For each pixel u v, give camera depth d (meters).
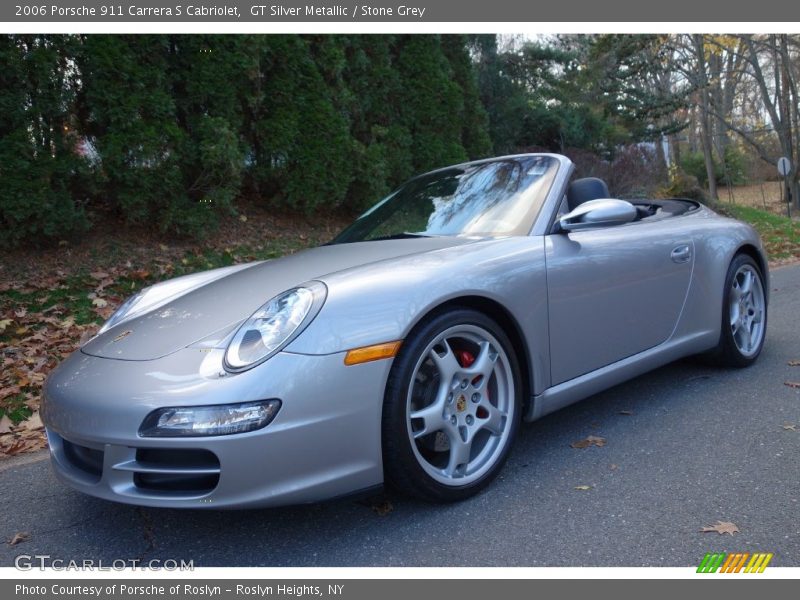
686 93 21.67
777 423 2.95
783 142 22.83
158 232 6.76
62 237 6.05
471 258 2.46
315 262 2.73
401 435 2.15
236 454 1.91
